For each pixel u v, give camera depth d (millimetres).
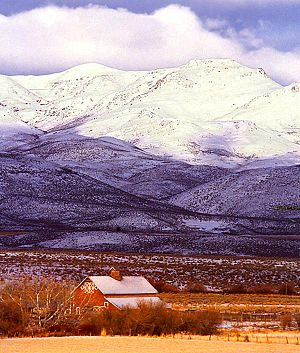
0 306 136375
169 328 132750
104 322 135125
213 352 105000
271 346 113062
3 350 105688
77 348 108125
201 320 134750
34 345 111812
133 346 110875
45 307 140250
